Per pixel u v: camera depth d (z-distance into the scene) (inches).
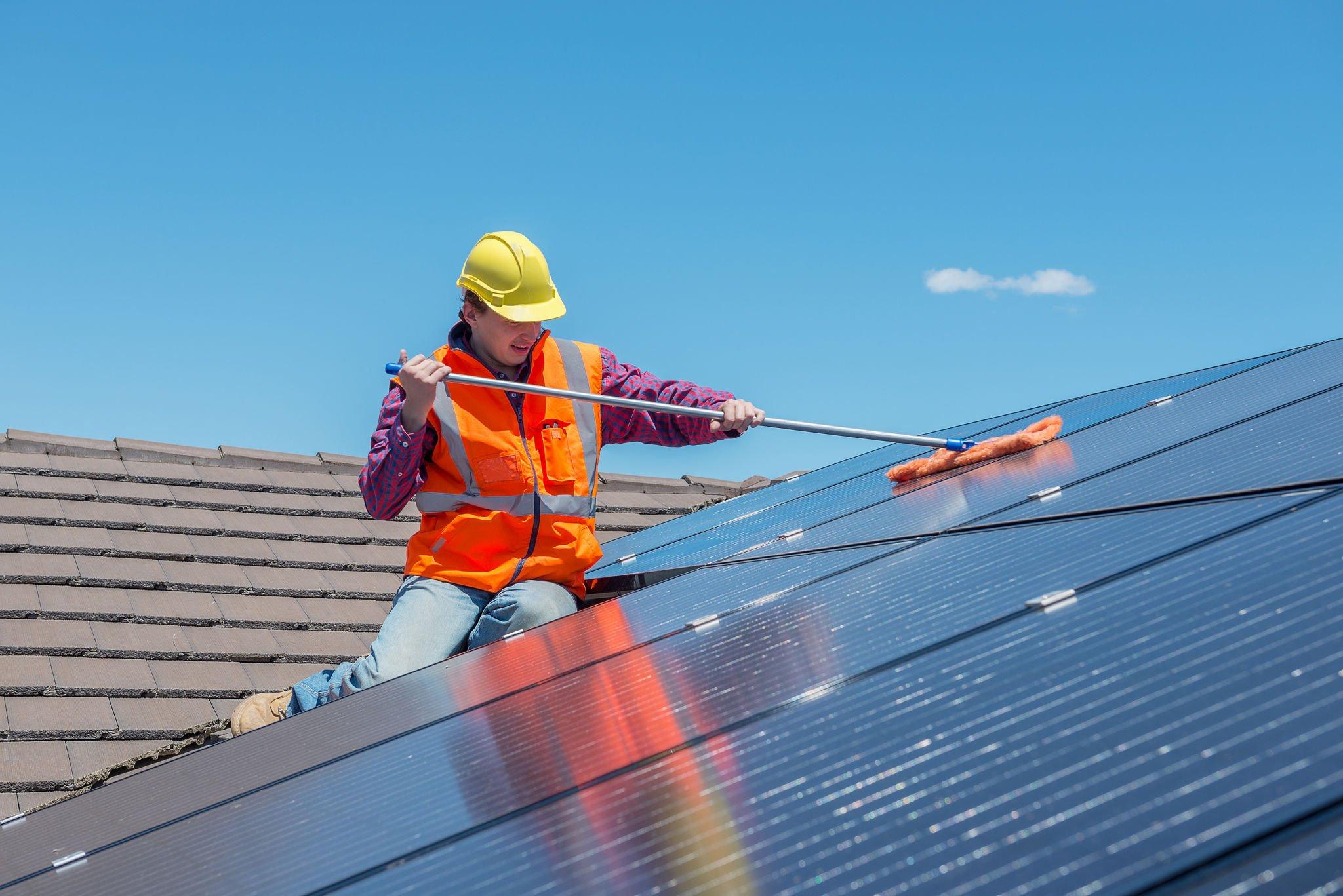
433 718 117.3
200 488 327.3
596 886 62.4
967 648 82.5
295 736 132.6
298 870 81.6
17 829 132.0
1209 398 175.3
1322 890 40.3
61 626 247.9
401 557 315.3
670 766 79.1
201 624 261.4
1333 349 182.2
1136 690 63.3
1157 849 46.9
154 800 121.6
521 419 183.8
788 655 97.3
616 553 251.9
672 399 197.3
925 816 58.0
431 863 74.3
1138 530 100.7
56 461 321.7
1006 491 148.9
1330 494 90.0
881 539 142.0
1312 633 61.7
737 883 57.5
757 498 266.7
